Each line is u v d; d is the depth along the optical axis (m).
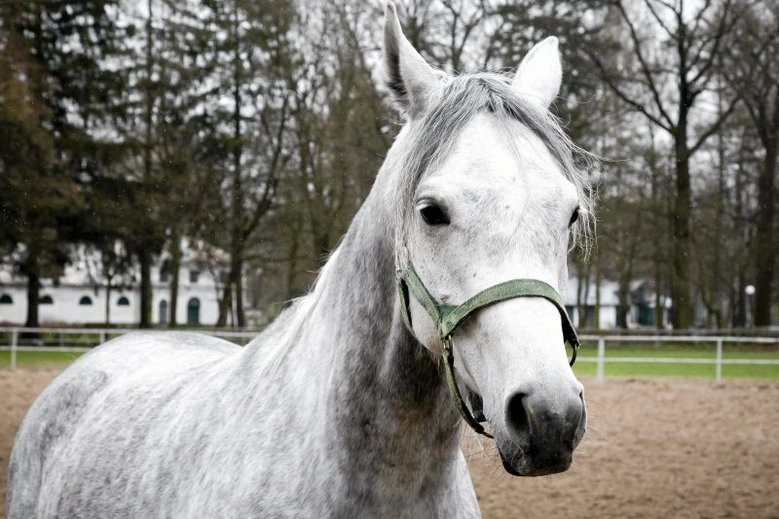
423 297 1.81
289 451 2.07
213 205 24.23
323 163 22.33
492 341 1.66
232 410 2.33
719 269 31.20
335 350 2.12
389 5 2.08
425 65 2.08
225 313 24.95
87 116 23.58
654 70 23.73
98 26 23.52
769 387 13.70
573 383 1.57
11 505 3.33
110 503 2.58
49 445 3.24
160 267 27.09
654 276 29.83
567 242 1.82
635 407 11.34
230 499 2.07
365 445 1.98
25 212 21.88
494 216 1.71
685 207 23.69
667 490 6.83
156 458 2.50
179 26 23.81
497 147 1.79
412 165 1.85
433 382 1.99
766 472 7.51
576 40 19.92
